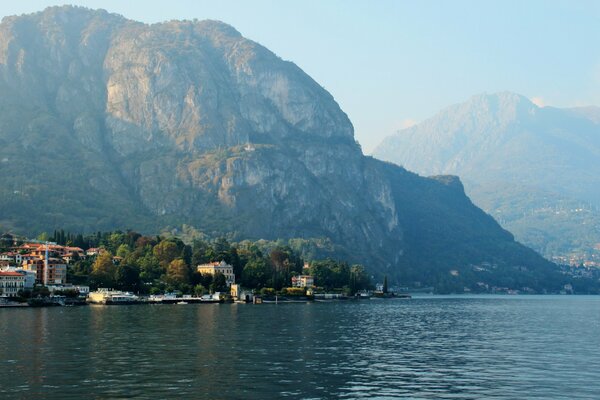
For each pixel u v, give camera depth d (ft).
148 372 434.71
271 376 430.20
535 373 460.14
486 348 596.70
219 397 370.53
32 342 575.79
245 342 596.70
